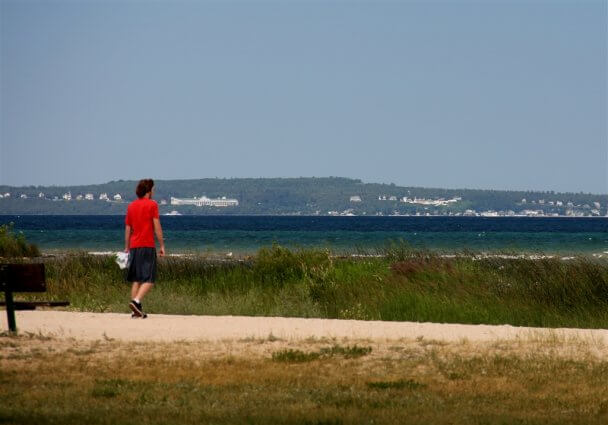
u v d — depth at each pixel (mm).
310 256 64750
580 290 51969
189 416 23703
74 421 23094
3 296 58156
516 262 60969
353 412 24188
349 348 33844
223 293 58594
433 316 49938
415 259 64812
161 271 68938
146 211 44312
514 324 49000
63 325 41312
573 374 29359
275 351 33656
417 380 28578
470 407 25031
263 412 24188
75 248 171250
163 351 33688
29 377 28938
